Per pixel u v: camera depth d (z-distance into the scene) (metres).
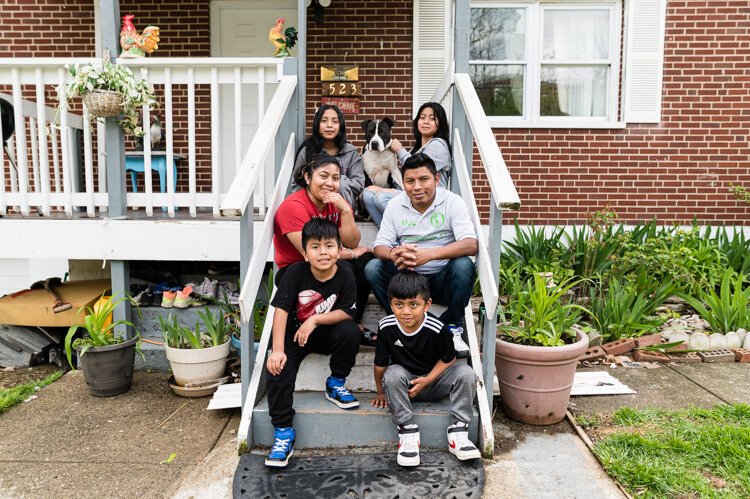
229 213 2.51
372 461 2.48
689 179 6.07
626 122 6.03
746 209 6.08
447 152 3.55
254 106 6.39
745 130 6.01
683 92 6.00
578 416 2.97
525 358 2.78
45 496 2.32
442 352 2.52
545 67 6.26
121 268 3.85
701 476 2.37
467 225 2.87
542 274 4.36
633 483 2.32
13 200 4.05
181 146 6.28
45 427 2.96
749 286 4.75
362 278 3.08
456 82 3.44
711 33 5.93
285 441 2.48
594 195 6.11
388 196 3.60
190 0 6.11
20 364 4.03
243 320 2.56
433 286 2.98
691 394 3.30
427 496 2.21
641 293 4.27
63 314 3.85
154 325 3.94
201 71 3.80
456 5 3.55
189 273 4.47
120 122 3.79
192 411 3.17
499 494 2.27
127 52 3.77
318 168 2.80
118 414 3.13
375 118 6.10
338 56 6.05
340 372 2.67
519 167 6.11
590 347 3.98
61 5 6.02
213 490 2.33
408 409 2.51
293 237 2.83
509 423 2.91
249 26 6.26
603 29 6.19
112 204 3.87
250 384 2.71
